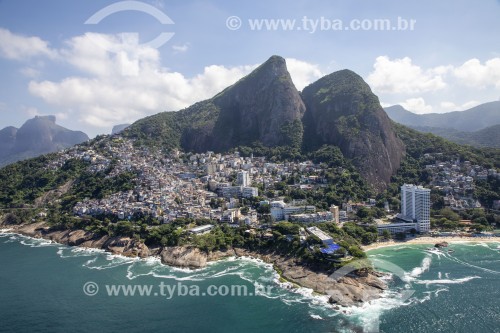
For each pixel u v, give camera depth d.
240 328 144.25
